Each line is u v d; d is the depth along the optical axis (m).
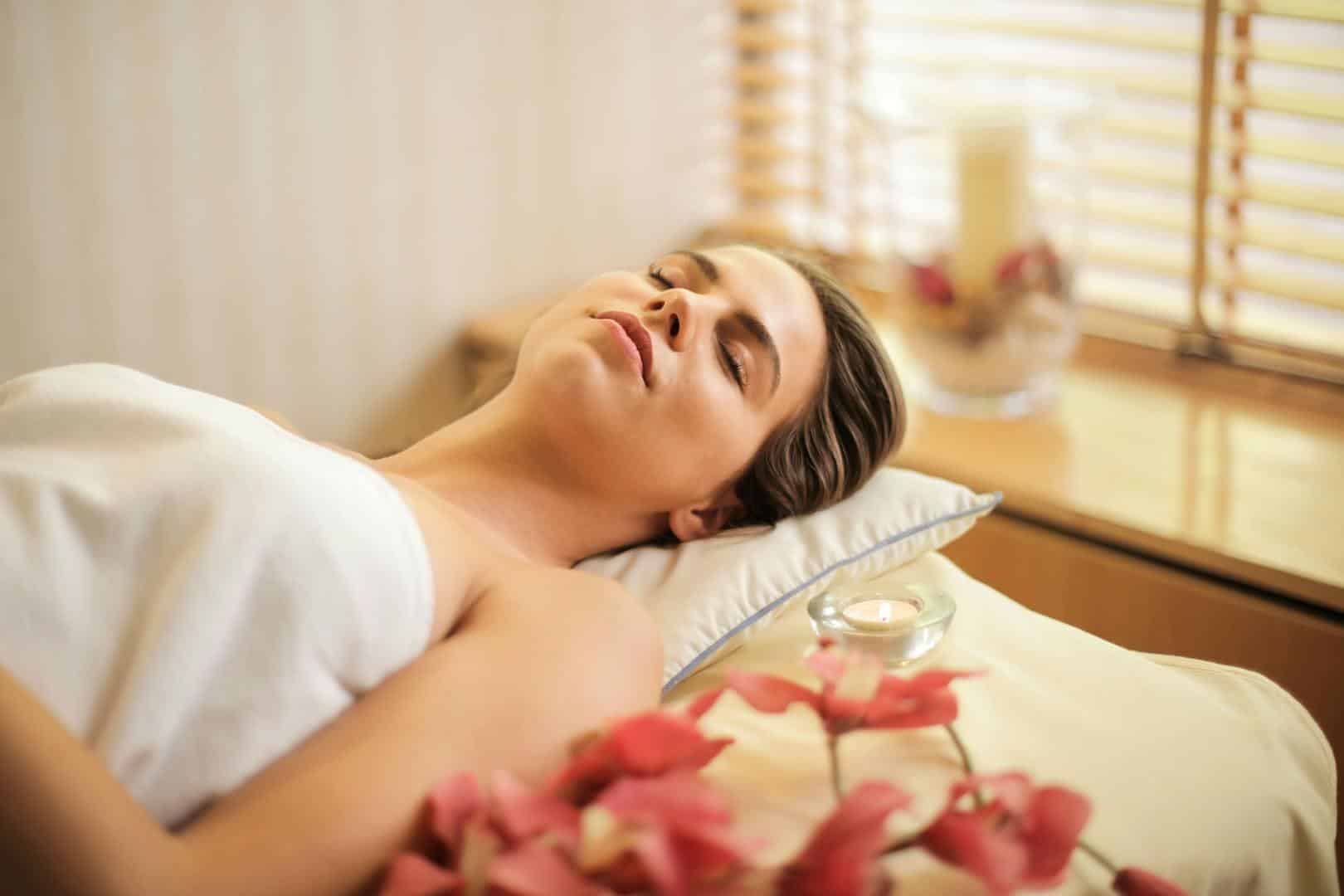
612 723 0.86
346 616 0.99
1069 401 1.98
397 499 1.09
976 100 2.09
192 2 1.76
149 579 0.98
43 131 1.67
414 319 2.10
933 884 0.93
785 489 1.43
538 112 2.16
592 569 1.39
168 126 1.77
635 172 2.34
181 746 0.94
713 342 1.36
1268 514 1.65
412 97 2.01
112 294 1.77
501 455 1.34
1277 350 1.95
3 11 1.61
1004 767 1.07
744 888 0.77
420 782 0.93
